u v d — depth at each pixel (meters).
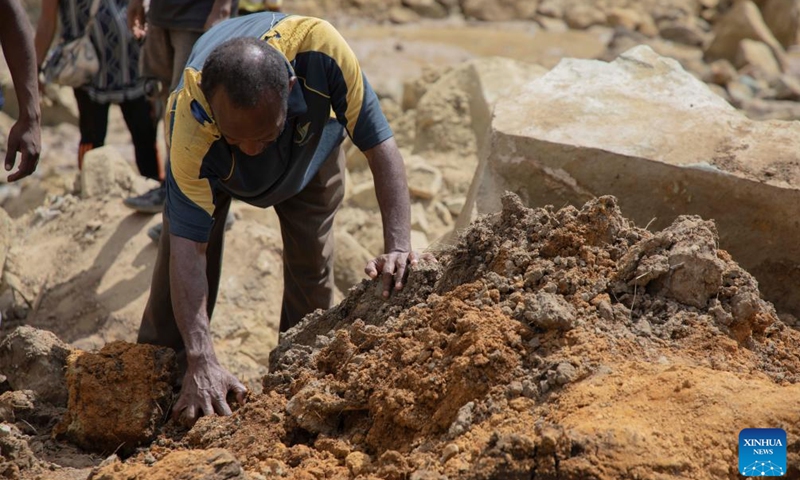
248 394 3.21
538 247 3.16
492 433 2.48
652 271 2.95
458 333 2.88
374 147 3.46
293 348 3.36
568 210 3.19
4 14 3.54
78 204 5.97
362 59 10.48
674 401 2.52
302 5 12.23
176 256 3.16
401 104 8.16
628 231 3.15
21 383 3.47
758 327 2.97
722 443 2.40
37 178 7.79
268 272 5.39
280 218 4.00
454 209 6.31
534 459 2.39
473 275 3.23
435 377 2.79
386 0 12.41
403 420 2.78
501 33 11.87
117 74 5.93
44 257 5.68
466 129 6.96
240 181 3.33
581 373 2.67
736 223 3.93
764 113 9.30
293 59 3.18
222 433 3.03
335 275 5.63
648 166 4.02
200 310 3.18
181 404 3.18
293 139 3.33
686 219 3.12
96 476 2.73
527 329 2.83
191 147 3.06
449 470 2.48
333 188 3.89
